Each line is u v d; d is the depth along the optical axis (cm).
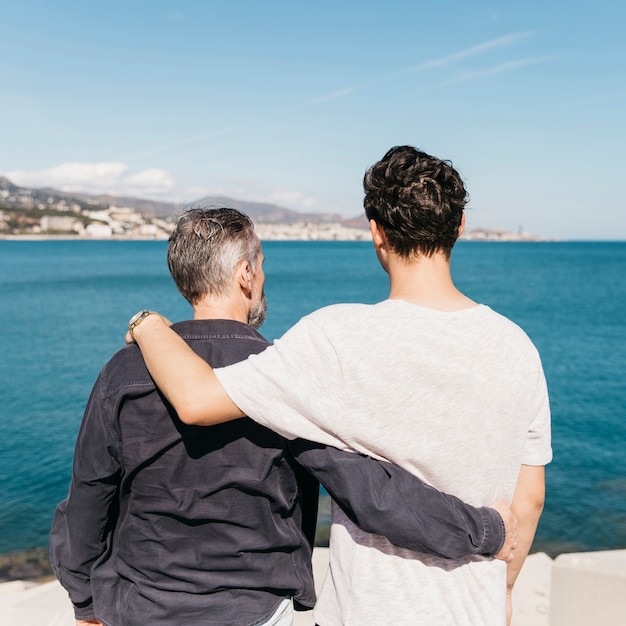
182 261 163
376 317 132
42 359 2166
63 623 304
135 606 150
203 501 148
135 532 152
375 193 141
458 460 132
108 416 147
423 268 141
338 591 141
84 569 158
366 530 130
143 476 148
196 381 135
